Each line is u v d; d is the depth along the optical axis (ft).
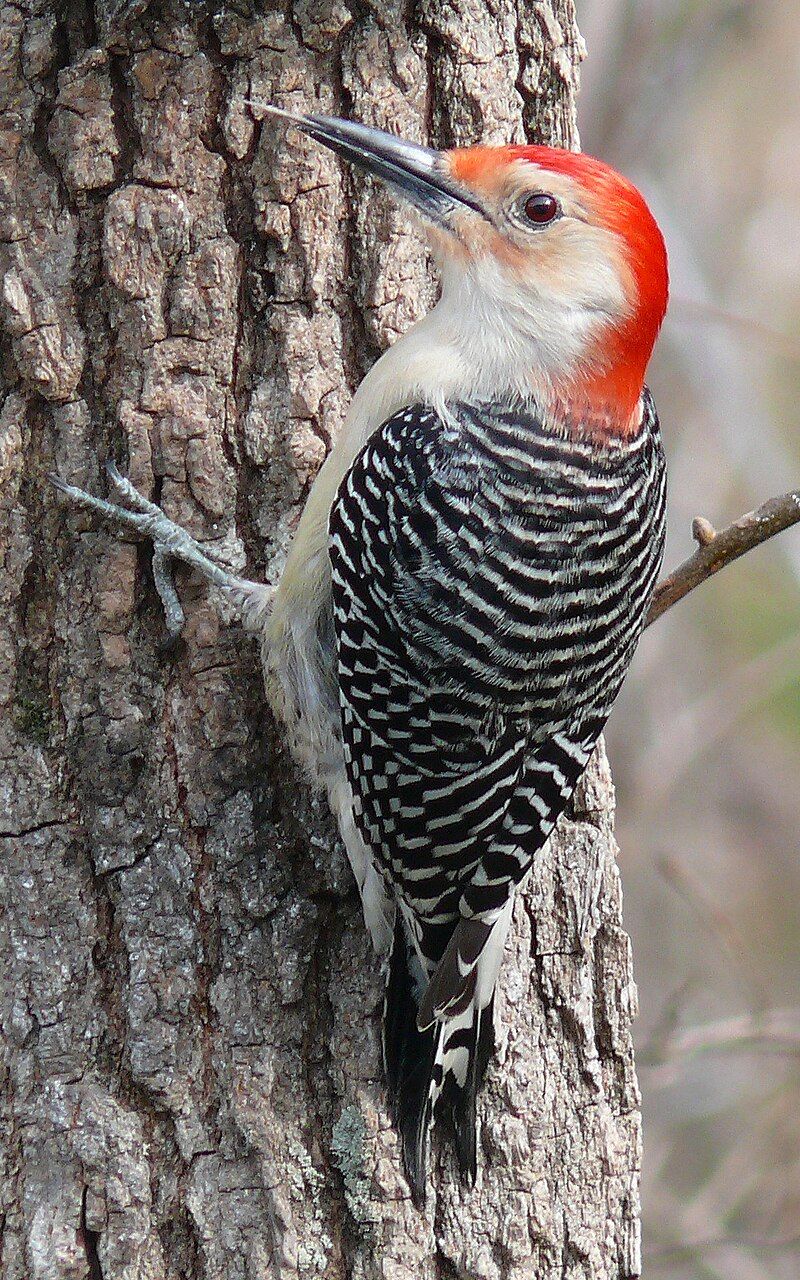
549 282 30.07
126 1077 29.58
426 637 29.04
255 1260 29.40
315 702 30.45
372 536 29.19
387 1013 30.14
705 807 59.26
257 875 30.27
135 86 29.73
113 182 29.81
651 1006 55.11
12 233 29.66
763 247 58.59
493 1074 31.27
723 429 53.26
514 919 31.65
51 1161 29.17
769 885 58.44
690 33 56.39
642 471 30.71
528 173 30.04
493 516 29.17
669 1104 51.21
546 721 29.58
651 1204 49.34
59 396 29.91
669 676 55.67
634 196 30.48
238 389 30.50
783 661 52.90
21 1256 28.96
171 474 30.17
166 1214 29.35
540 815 29.68
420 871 29.71
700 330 53.11
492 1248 30.96
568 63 32.71
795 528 54.65
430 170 30.32
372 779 29.58
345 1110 30.19
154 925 29.81
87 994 29.58
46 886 29.66
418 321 31.27
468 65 31.48
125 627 30.12
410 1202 30.17
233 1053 29.86
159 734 30.17
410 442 29.40
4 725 29.84
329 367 30.78
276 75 30.19
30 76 29.53
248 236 30.35
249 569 30.66
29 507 30.12
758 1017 44.70
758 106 59.47
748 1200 49.29
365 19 30.81
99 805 29.86
